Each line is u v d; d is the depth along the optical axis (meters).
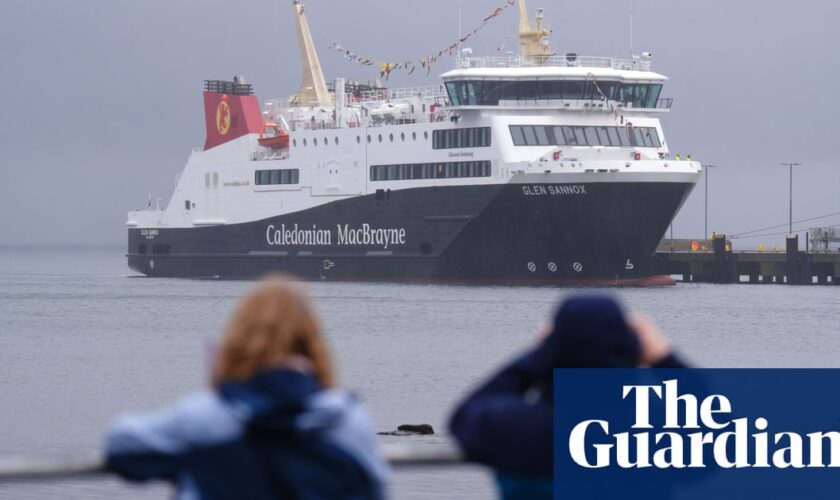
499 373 15.81
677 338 149.38
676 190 195.38
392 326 156.62
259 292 14.80
